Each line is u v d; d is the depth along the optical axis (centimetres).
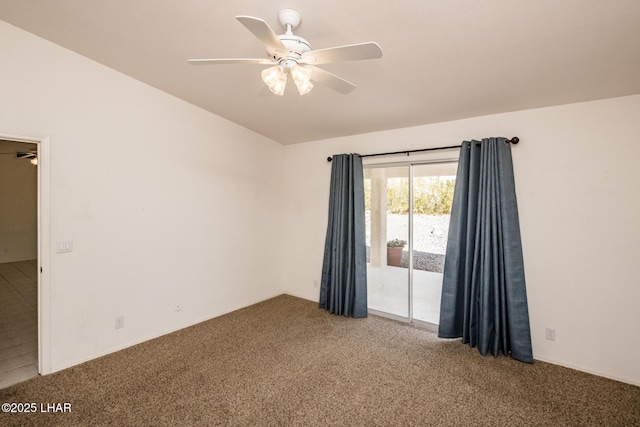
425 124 337
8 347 281
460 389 229
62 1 188
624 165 238
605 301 246
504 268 277
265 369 255
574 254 257
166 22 198
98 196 265
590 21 158
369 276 402
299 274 455
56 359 244
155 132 304
